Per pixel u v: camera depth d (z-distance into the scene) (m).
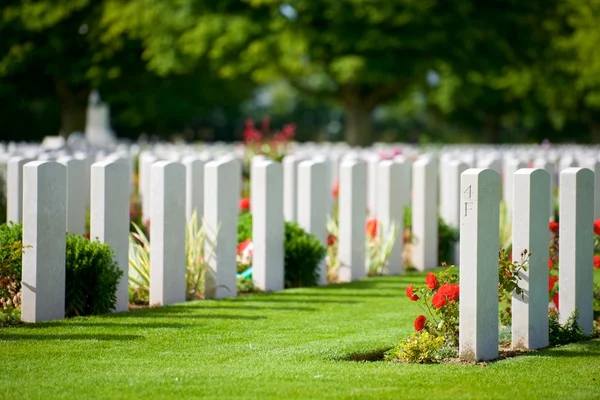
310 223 11.75
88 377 6.91
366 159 16.08
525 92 46.03
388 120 71.56
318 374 7.11
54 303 9.00
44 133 52.06
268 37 32.50
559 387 6.85
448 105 50.62
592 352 7.98
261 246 10.97
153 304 10.05
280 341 8.20
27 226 8.83
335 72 33.00
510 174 14.12
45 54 37.78
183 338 8.27
